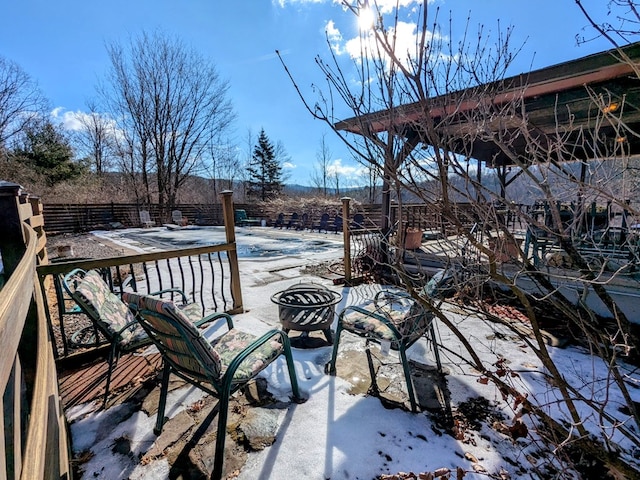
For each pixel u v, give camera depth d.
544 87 2.73
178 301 3.69
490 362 2.35
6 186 1.49
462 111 1.18
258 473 1.43
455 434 1.66
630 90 2.55
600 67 2.35
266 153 28.33
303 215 14.05
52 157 17.28
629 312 2.75
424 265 4.09
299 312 2.62
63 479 1.33
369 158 1.05
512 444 1.60
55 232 12.44
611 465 1.05
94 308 1.93
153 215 15.95
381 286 4.35
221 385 1.47
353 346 2.64
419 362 2.38
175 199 19.31
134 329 2.07
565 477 1.40
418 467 1.46
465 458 1.51
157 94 17.08
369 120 1.09
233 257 3.37
